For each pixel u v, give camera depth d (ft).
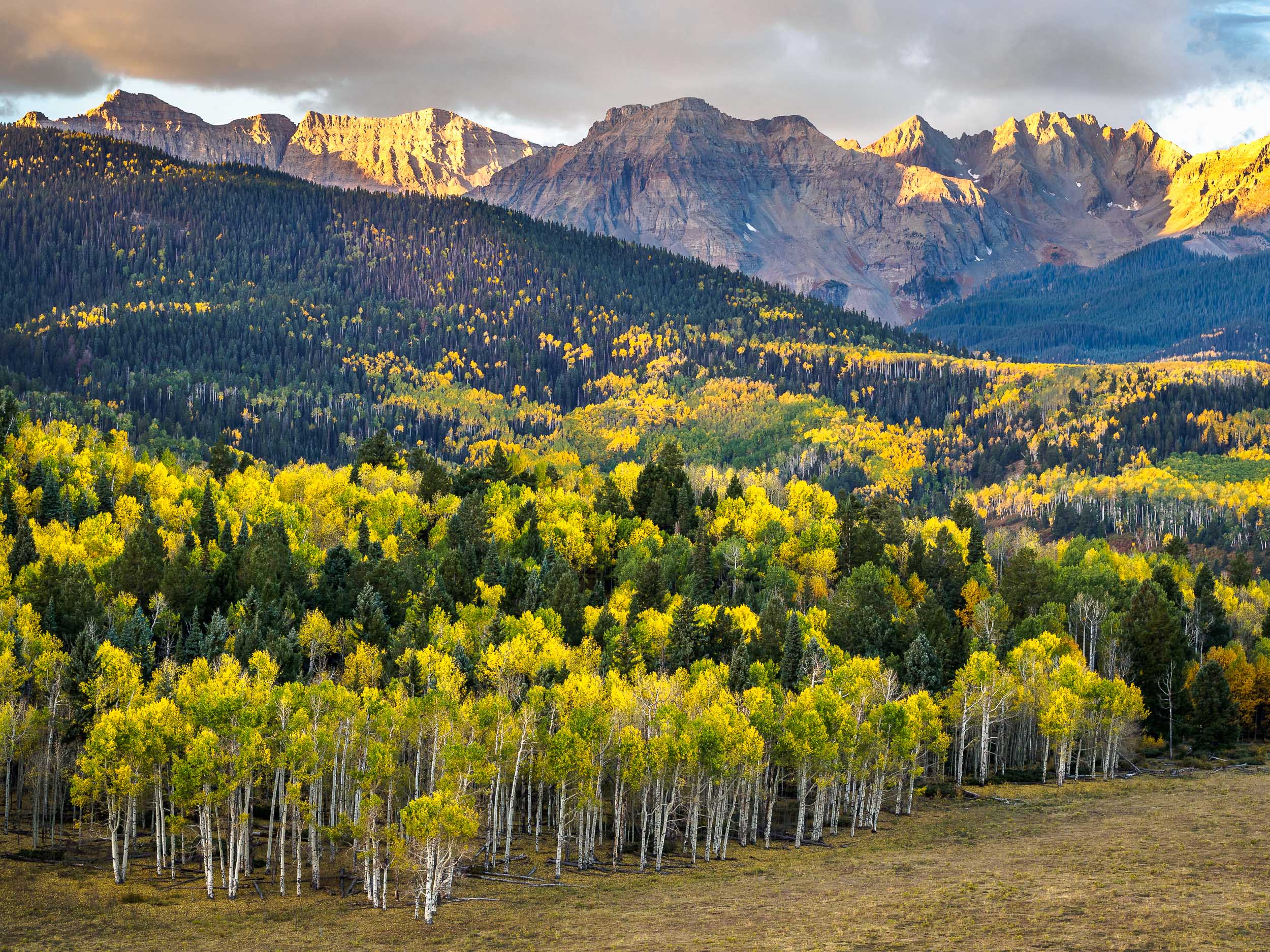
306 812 301.63
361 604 431.84
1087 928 212.23
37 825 312.91
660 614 437.58
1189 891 232.53
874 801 346.33
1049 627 500.33
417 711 311.68
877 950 212.64
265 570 460.14
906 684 421.59
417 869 273.75
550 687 347.77
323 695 309.22
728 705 324.60
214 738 285.43
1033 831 323.78
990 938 212.64
